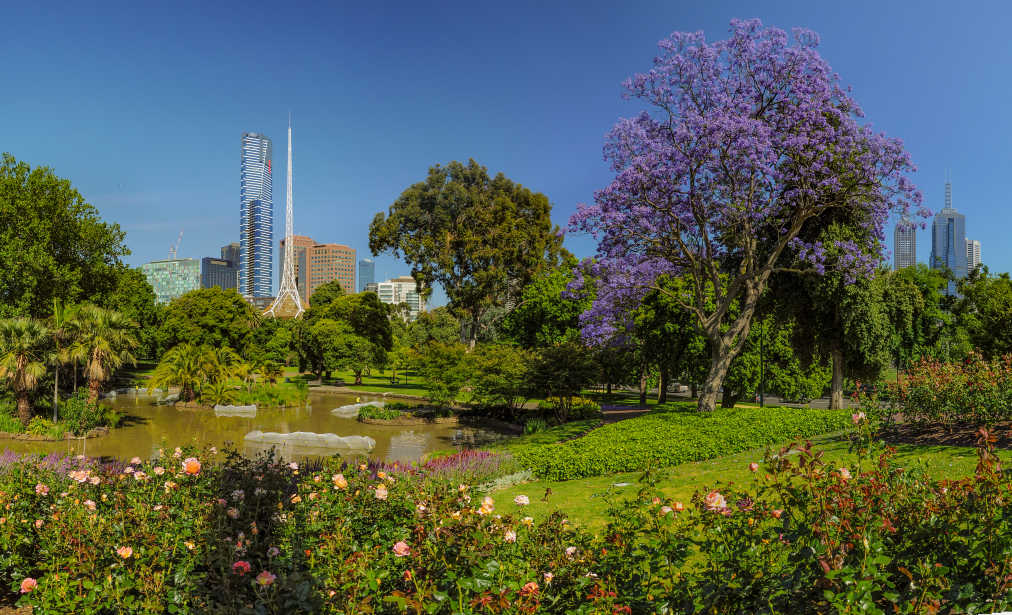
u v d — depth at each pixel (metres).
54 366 25.73
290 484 7.21
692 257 21.75
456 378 30.98
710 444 14.19
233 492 6.27
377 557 4.36
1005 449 9.64
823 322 23.58
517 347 43.09
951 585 2.94
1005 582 2.88
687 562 4.89
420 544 4.04
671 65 20.56
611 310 26.19
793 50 20.22
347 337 51.72
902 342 28.27
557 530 4.38
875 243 22.86
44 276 28.56
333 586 3.84
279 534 5.50
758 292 21.62
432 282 50.88
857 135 19.80
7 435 22.33
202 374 34.62
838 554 3.06
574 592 3.62
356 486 5.88
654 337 30.39
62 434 22.67
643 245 21.80
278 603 3.77
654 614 3.29
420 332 82.44
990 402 10.94
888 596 2.76
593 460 12.39
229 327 62.69
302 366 61.78
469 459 11.92
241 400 34.88
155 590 4.31
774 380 36.09
